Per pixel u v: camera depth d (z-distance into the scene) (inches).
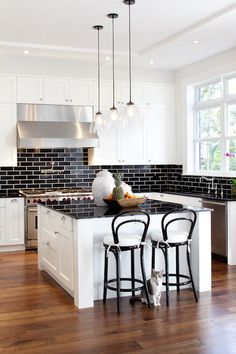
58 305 170.6
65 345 133.2
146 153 314.5
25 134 277.6
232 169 272.1
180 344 133.1
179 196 282.7
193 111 308.2
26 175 298.4
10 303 173.2
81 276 167.8
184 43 243.3
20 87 283.1
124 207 192.2
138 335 140.1
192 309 163.8
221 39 235.6
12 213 275.4
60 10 196.5
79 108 297.0
